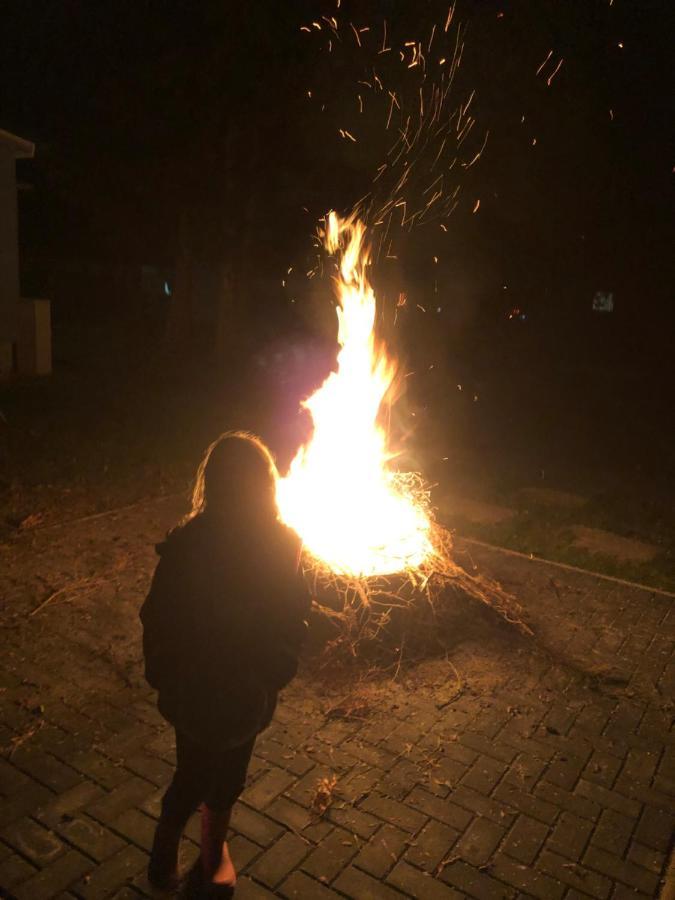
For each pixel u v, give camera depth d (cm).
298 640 262
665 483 956
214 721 250
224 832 278
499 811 338
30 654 449
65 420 1063
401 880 297
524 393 1594
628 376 2012
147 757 362
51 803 328
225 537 254
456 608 504
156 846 277
